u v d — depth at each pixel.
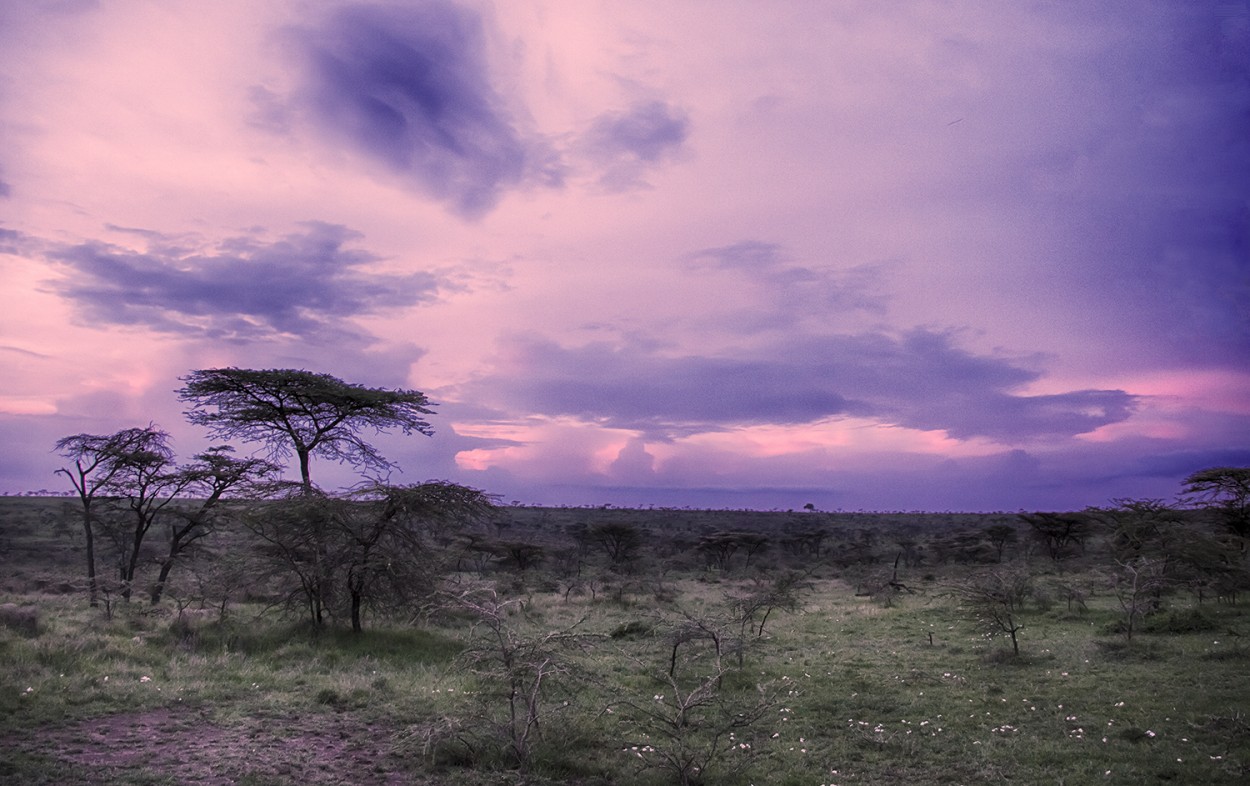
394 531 22.89
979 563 56.34
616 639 22.75
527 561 54.47
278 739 11.46
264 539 23.78
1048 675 15.89
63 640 16.91
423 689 15.23
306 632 21.77
